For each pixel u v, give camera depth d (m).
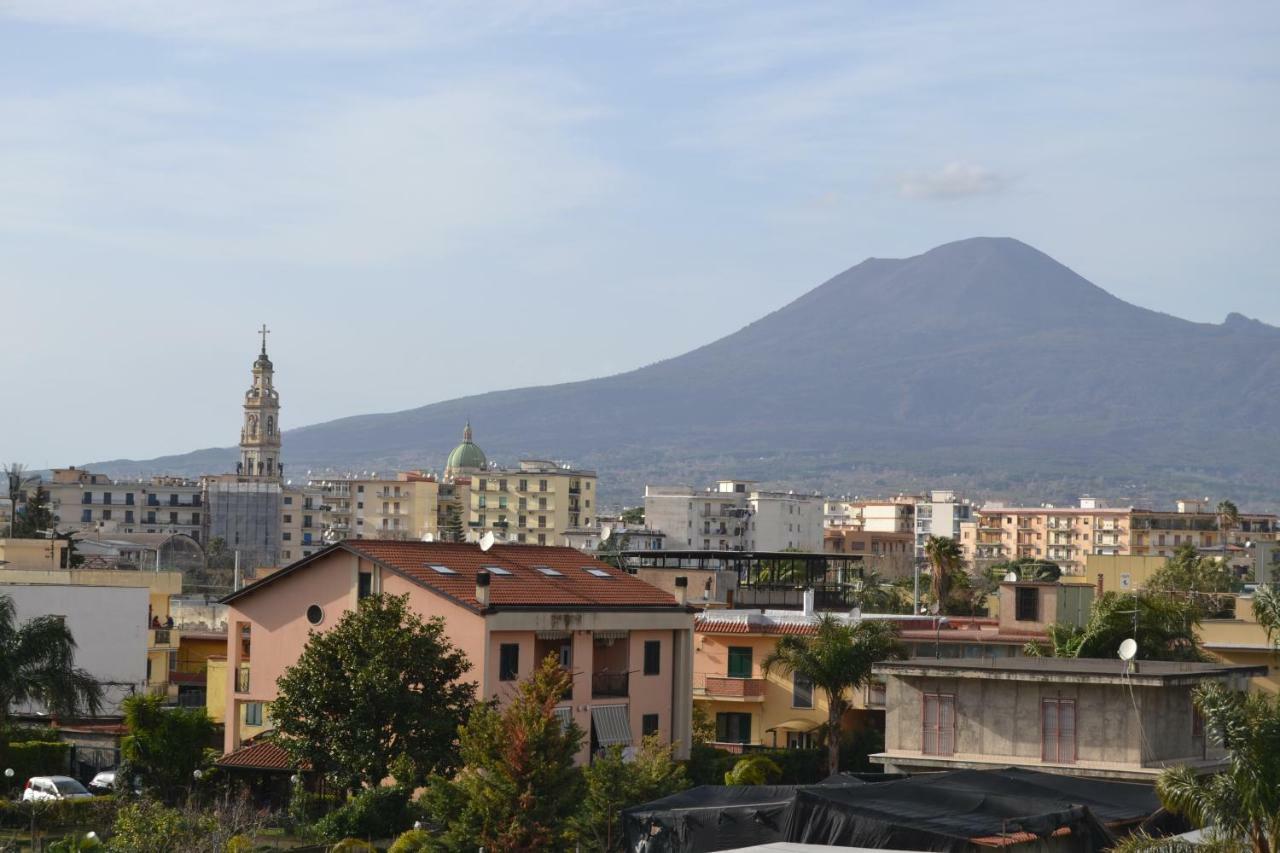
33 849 71.88
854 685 94.56
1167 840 49.91
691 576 130.50
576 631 88.62
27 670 89.19
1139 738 70.50
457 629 84.44
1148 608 95.75
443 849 67.50
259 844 72.56
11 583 110.56
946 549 185.50
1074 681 71.50
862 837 52.97
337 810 75.00
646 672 92.88
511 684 85.25
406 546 90.56
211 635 125.94
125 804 76.69
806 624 104.31
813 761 97.19
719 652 105.19
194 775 83.62
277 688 89.69
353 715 77.00
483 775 69.19
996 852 51.81
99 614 112.25
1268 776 49.41
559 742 69.25
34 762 92.06
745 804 56.78
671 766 77.25
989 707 73.38
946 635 108.56
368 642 78.19
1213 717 50.81
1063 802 57.03
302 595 89.69
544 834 67.06
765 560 132.00
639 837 57.91
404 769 75.19
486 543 94.31
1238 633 102.31
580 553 100.19
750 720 104.06
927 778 61.28
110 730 97.62
